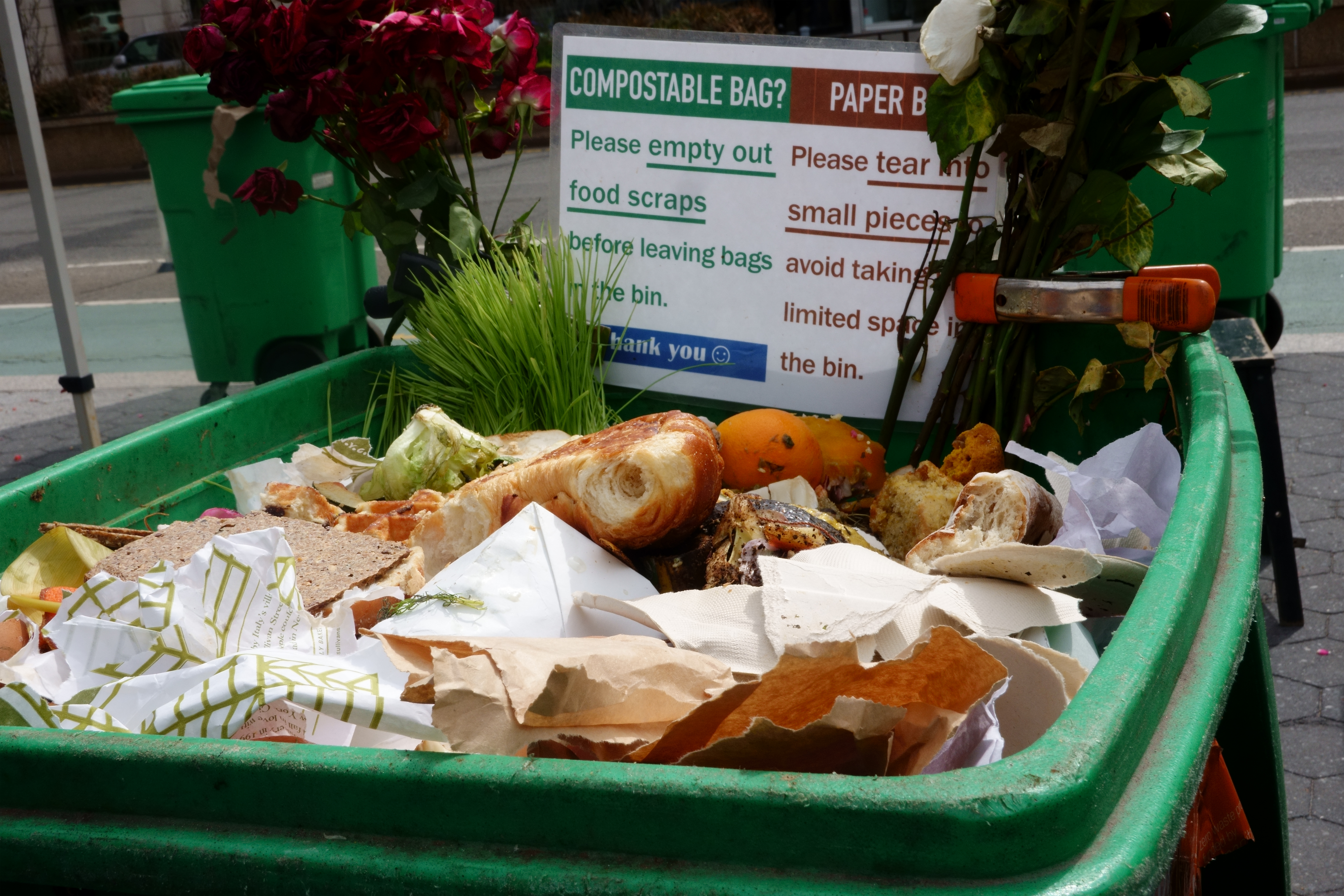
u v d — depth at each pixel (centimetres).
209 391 405
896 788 63
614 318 191
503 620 109
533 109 213
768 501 132
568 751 81
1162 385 168
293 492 154
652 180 183
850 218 171
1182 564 92
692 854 66
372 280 406
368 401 202
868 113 167
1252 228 317
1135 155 155
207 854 73
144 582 106
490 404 190
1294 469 389
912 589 107
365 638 106
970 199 163
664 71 179
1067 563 106
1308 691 266
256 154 363
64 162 1630
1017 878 62
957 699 79
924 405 174
